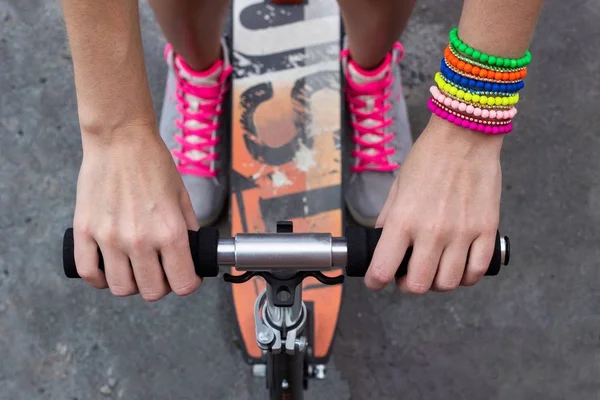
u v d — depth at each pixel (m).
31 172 1.66
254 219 1.42
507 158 1.71
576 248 1.62
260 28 1.59
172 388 1.48
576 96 1.79
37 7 1.85
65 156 1.68
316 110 1.51
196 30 1.29
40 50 1.80
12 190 1.64
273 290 0.79
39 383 1.48
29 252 1.58
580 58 1.84
